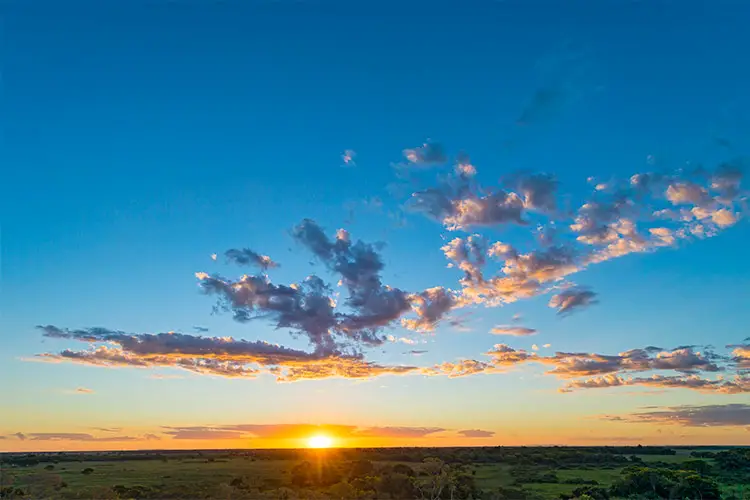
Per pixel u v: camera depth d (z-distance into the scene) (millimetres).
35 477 112312
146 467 160750
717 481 122000
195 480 125938
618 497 109000
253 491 113250
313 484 122625
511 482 124438
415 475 123125
